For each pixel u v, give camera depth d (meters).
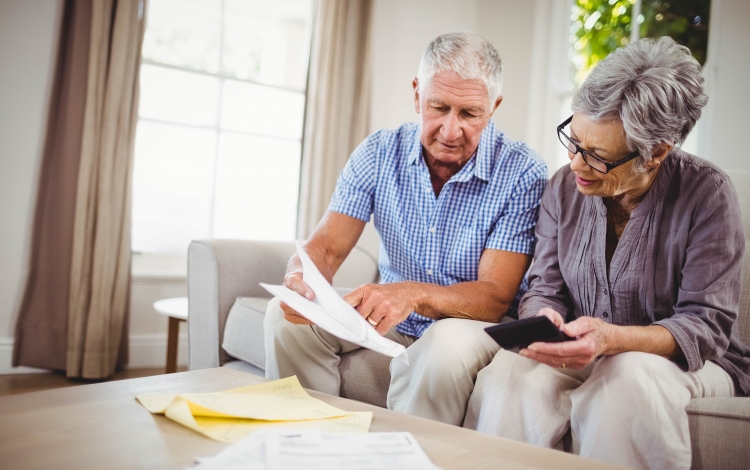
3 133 2.78
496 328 0.96
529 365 1.18
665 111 1.08
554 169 3.56
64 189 2.79
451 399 1.23
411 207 1.65
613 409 1.03
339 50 3.44
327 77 3.39
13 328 2.82
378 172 1.69
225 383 1.08
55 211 2.80
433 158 1.61
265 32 3.47
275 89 3.51
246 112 3.44
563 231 1.37
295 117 3.58
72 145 2.80
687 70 1.10
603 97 1.11
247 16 3.41
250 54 3.44
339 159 3.46
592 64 3.41
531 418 1.13
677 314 1.15
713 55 2.70
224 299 1.93
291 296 1.04
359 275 2.35
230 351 1.85
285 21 3.52
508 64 3.74
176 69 3.24
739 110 2.58
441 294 1.34
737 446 1.02
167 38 3.22
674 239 1.21
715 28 2.70
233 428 0.82
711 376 1.13
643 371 1.02
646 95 1.07
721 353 1.12
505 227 1.53
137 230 3.19
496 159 1.60
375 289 1.23
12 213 2.80
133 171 2.92
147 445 0.75
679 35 2.88
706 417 1.05
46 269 2.80
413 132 1.71
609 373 1.06
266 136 3.50
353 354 1.58
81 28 2.81
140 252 3.17
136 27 2.89
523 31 3.69
